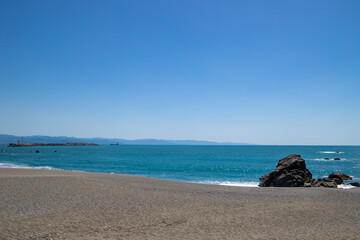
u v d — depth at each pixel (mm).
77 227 10961
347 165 61219
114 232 10484
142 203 15656
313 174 43875
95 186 21047
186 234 10383
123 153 118188
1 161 65500
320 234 10414
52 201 15445
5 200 15336
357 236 10109
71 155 97562
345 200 17828
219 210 14469
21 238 9539
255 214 13727
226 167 53031
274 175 29328
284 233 10555
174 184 25875
